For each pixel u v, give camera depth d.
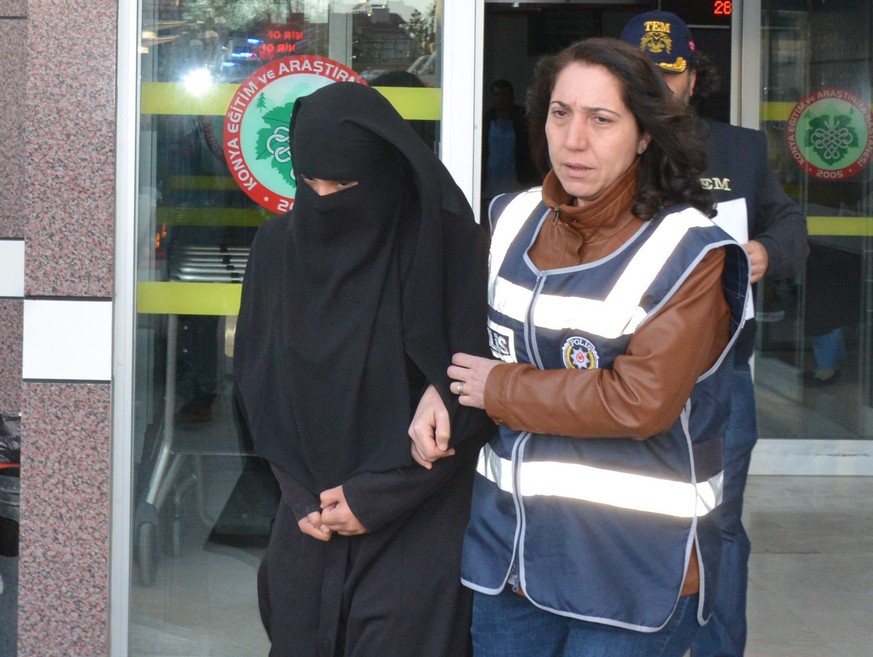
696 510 2.16
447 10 3.46
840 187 6.29
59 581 3.43
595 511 2.16
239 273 3.55
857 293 6.38
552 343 2.20
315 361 2.43
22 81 4.36
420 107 3.52
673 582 2.13
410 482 2.39
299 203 2.41
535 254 2.28
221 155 3.52
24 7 4.33
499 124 7.38
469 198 3.51
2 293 4.41
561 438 2.21
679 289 2.10
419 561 2.46
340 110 2.32
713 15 6.35
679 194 2.19
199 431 3.59
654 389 2.07
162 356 3.56
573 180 2.16
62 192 3.32
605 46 2.14
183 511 3.61
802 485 6.25
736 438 3.34
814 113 6.24
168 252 3.53
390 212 2.43
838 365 6.43
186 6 3.47
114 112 3.31
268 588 2.66
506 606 2.32
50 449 3.39
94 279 3.34
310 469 2.49
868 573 4.91
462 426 2.38
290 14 3.49
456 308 2.42
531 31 7.40
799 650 4.09
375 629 2.44
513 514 2.26
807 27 6.19
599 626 2.19
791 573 4.90
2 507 4.14
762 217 3.39
